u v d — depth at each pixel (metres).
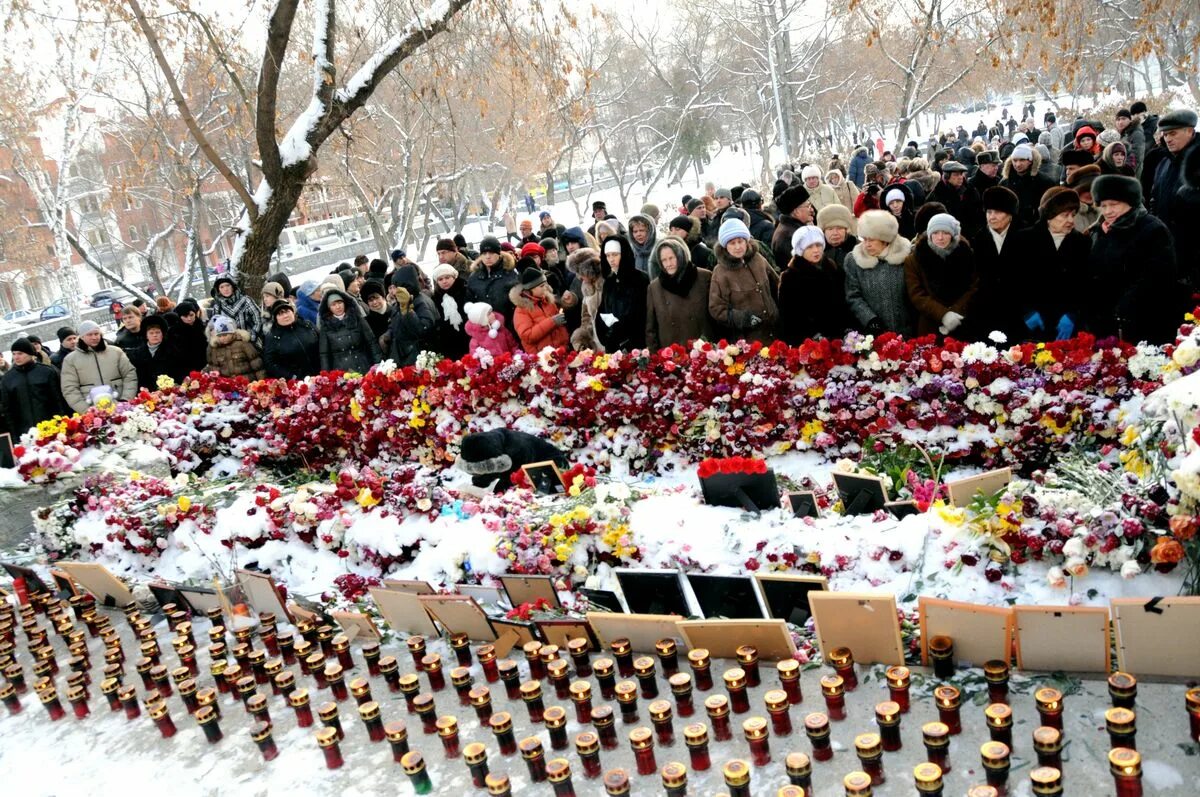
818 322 6.98
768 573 4.43
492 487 6.24
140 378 10.73
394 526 5.62
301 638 5.10
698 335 7.52
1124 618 3.33
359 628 5.08
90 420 8.40
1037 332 6.47
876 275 6.79
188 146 23.69
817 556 4.47
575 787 3.58
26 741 4.97
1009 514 3.99
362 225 48.28
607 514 4.94
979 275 6.54
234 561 6.12
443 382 7.81
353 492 6.00
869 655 3.82
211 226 31.86
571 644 4.27
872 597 3.68
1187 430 3.63
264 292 9.85
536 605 4.81
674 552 4.78
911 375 5.99
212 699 4.59
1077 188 8.09
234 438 8.94
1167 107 26.73
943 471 6.00
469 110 27.38
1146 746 3.14
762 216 10.66
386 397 8.09
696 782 3.44
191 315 10.77
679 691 3.79
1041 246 6.30
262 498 6.25
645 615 4.17
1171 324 5.85
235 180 12.56
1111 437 5.50
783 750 3.52
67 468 7.80
